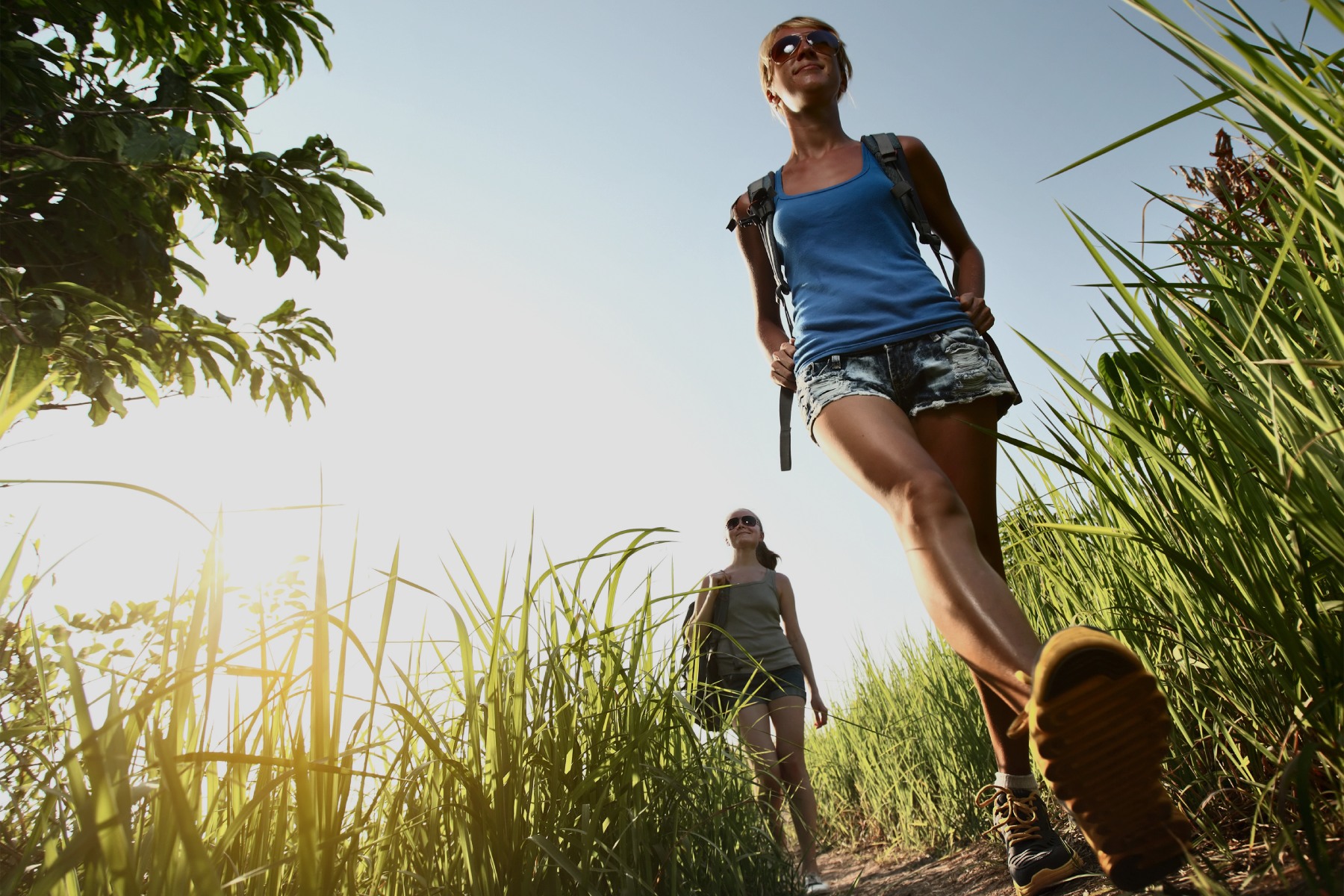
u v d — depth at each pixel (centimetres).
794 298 213
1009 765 187
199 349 476
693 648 247
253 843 109
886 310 195
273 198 478
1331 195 99
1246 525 120
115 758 75
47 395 391
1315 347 116
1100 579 208
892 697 506
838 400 181
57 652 74
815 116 232
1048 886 177
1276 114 83
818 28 234
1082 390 125
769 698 397
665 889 181
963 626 134
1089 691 103
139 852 89
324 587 101
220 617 86
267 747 112
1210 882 90
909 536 150
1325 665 106
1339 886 92
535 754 160
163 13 490
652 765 197
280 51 543
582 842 151
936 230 229
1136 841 109
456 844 147
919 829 419
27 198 416
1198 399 105
